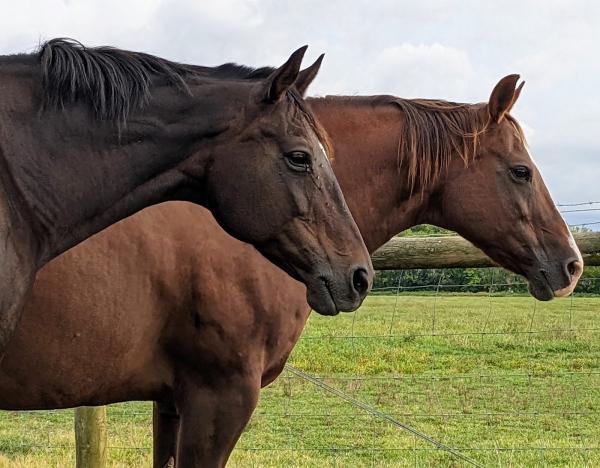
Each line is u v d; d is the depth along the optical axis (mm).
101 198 2520
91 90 2484
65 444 6254
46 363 2938
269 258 2682
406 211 3713
